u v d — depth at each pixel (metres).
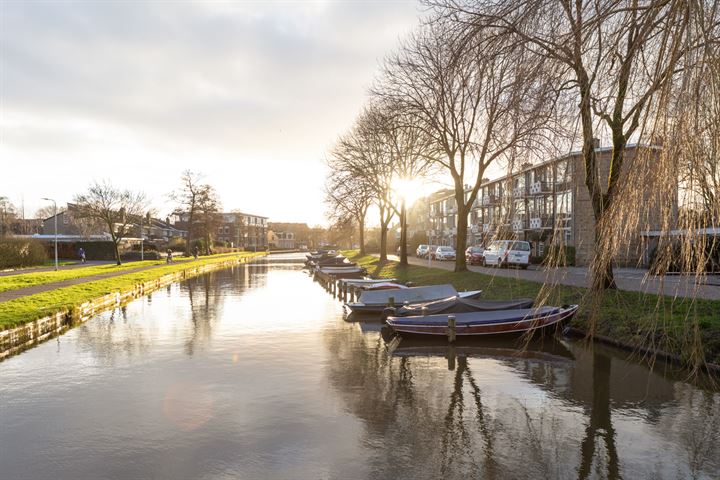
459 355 13.54
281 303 25.03
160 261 57.44
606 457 7.27
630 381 10.63
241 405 9.57
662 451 7.44
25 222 76.62
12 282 27.75
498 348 14.27
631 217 4.02
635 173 3.92
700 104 3.45
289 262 71.44
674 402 9.33
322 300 26.30
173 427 8.48
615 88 4.31
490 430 8.30
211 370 12.08
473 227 52.75
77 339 15.82
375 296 20.53
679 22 3.55
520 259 29.28
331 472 6.89
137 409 9.38
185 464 7.14
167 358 13.28
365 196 37.88
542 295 4.93
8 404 9.69
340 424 8.59
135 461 7.24
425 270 33.03
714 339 10.32
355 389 10.55
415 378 11.34
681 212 3.80
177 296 28.27
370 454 7.45
